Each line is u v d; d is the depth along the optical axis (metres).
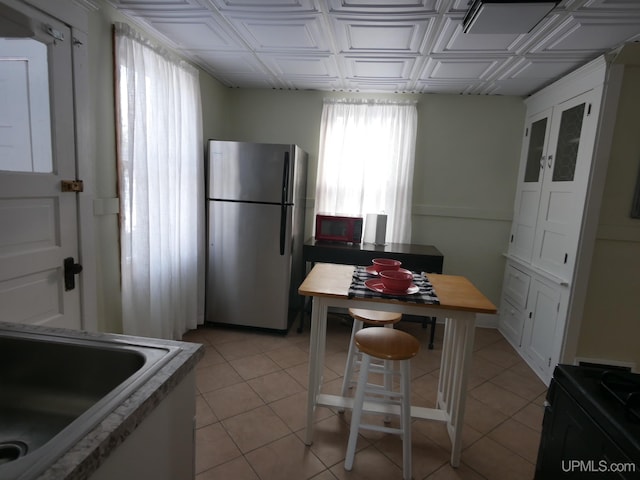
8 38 1.43
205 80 3.13
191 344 1.03
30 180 1.53
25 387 1.04
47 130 1.61
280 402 2.19
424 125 3.46
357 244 3.35
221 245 3.09
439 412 1.92
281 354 2.80
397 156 3.43
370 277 2.02
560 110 2.69
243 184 2.98
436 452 1.84
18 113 1.49
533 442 1.94
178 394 0.92
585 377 1.06
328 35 2.26
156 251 2.44
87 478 0.59
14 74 1.47
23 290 1.54
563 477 1.03
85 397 1.01
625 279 2.33
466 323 1.67
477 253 3.53
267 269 3.07
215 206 3.04
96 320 1.96
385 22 2.04
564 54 2.32
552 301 2.59
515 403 2.31
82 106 1.79
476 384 2.54
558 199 2.61
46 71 1.58
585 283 2.35
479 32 1.93
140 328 2.35
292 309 3.47
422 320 3.50
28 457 0.58
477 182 3.46
